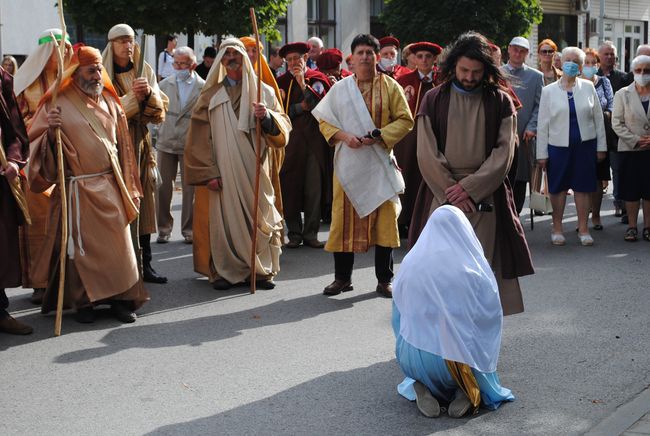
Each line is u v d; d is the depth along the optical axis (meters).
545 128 10.22
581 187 10.12
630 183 10.33
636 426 4.95
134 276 7.12
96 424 5.07
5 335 6.79
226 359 6.17
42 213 7.66
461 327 4.91
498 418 5.07
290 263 9.40
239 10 15.86
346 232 7.80
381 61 11.41
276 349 6.38
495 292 5.02
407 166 10.14
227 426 5.01
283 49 10.23
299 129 10.09
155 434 4.91
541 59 11.95
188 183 8.21
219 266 8.20
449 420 5.05
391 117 7.71
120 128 7.23
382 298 7.84
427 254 4.98
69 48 7.74
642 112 10.25
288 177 10.10
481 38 5.79
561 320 7.05
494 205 5.90
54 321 7.19
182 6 15.52
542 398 5.38
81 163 6.93
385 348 6.38
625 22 38.59
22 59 21.86
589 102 10.13
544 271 8.82
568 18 35.75
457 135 5.83
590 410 5.19
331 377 5.78
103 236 6.97
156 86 8.30
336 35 29.19
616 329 6.79
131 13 15.30
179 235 11.16
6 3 21.47
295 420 5.08
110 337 6.72
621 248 10.02
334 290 7.96
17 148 6.74
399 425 4.99
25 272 7.57
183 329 6.92
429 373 5.00
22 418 5.17
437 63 5.99
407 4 24.75
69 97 6.97
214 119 8.16
